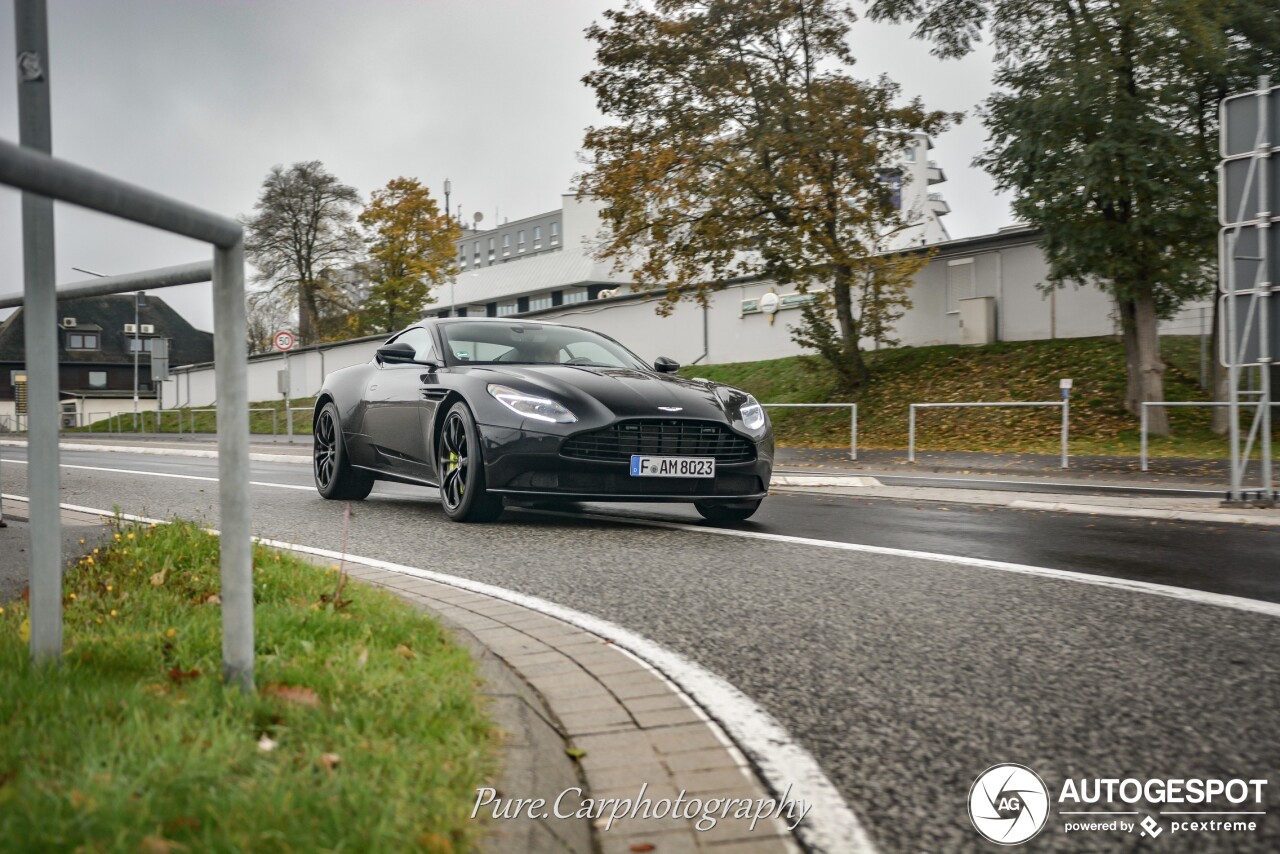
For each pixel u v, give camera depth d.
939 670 3.66
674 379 7.83
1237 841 2.34
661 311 23.52
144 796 1.98
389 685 2.89
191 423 40.38
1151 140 17.25
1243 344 9.09
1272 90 8.77
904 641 4.05
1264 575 5.41
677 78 22.38
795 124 21.42
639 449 6.98
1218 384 18.30
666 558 5.96
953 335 24.64
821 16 21.89
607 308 33.75
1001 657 3.82
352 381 9.28
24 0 3.02
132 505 9.20
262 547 5.04
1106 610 4.56
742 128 22.44
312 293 57.44
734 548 6.33
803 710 3.24
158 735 2.35
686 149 21.59
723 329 29.94
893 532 7.13
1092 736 2.99
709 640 4.07
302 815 1.97
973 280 24.28
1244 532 7.12
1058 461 15.32
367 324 52.62
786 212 22.34
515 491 7.04
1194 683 3.48
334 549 6.37
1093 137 17.59
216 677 2.87
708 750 2.91
